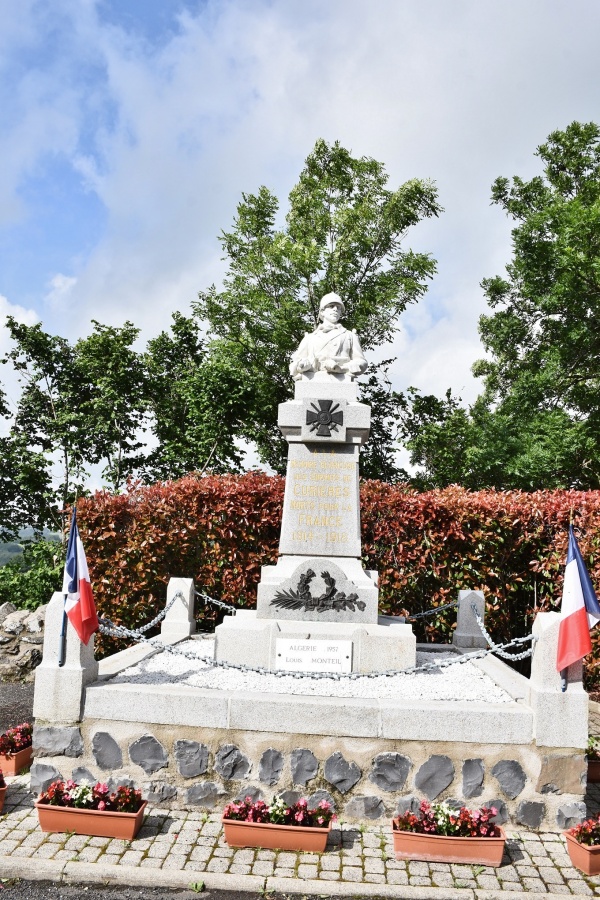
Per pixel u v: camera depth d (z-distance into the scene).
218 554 10.07
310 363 7.93
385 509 9.92
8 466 15.72
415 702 5.58
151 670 6.61
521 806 5.29
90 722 5.61
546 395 18.38
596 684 9.13
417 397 18.97
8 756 6.12
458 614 8.52
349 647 6.67
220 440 15.60
